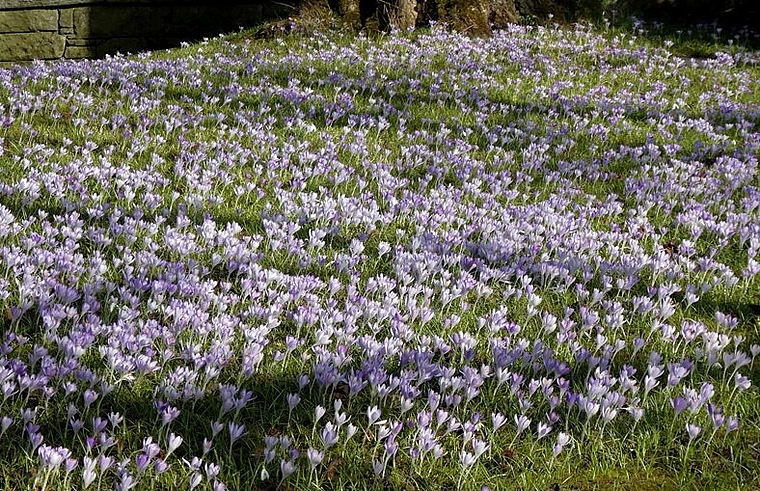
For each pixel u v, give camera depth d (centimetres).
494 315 451
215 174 705
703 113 1112
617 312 468
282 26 1550
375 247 594
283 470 312
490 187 750
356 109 998
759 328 506
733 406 402
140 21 1789
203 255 536
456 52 1406
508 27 1625
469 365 433
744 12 1797
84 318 434
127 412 362
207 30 1805
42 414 348
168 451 316
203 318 418
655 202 735
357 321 469
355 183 746
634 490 343
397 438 363
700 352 437
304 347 439
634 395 400
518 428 358
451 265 551
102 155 754
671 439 369
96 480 320
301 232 612
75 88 977
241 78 1156
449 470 346
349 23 1583
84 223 574
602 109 1088
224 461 338
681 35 1695
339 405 344
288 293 461
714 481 349
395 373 414
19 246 514
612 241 614
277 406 382
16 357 390
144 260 491
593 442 362
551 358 424
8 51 1781
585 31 1703
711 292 550
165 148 796
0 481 311
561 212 701
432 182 775
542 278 538
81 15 1769
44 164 686
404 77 1183
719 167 853
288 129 883
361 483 333
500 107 1050
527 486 338
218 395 380
